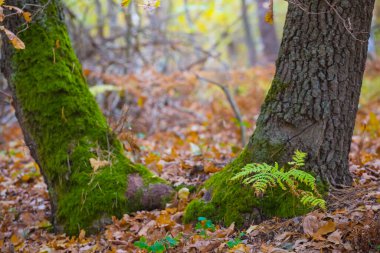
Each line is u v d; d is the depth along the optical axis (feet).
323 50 12.76
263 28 55.62
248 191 13.17
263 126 13.52
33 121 15.35
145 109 30.63
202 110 34.37
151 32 37.22
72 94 15.52
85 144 15.29
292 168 12.57
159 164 18.33
